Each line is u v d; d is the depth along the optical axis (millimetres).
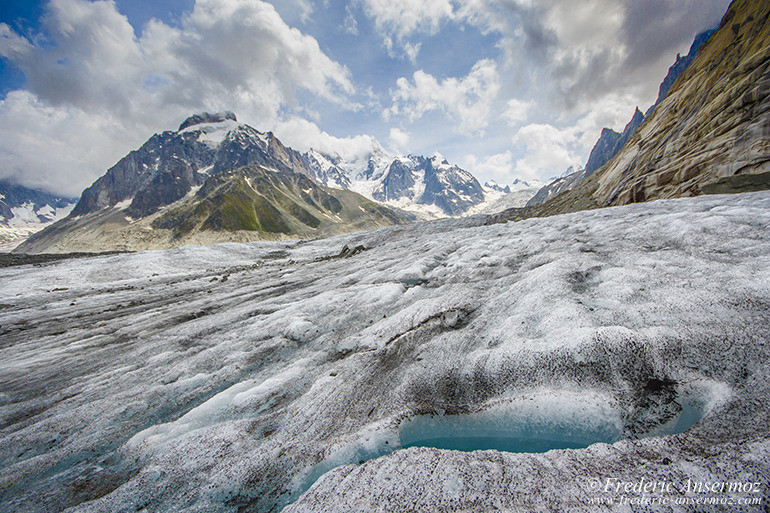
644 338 13273
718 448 8203
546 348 14664
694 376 11648
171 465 12984
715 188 43375
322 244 128625
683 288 16594
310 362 21141
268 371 21406
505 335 17375
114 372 24328
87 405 19188
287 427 14469
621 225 34750
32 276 73875
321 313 29656
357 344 22172
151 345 29375
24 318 46969
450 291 27328
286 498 10828
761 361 11078
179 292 57875
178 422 16469
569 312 16922
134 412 18391
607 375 12859
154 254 100750
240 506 10875
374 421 13562
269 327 28062
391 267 43500
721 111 48094
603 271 21391
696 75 64312
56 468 14453
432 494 8742
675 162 53094
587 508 7402
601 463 8742
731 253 20516
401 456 10289
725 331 12742
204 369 22906
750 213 26156
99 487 12703
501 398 13586
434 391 14992
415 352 18953
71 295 61375
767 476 6961
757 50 47219
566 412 12117
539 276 22953
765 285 14578
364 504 8828
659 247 25188
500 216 102938
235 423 15172
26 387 24016
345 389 16562
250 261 107938
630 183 63250
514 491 8352
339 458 11953
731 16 63688
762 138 40031
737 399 10055
